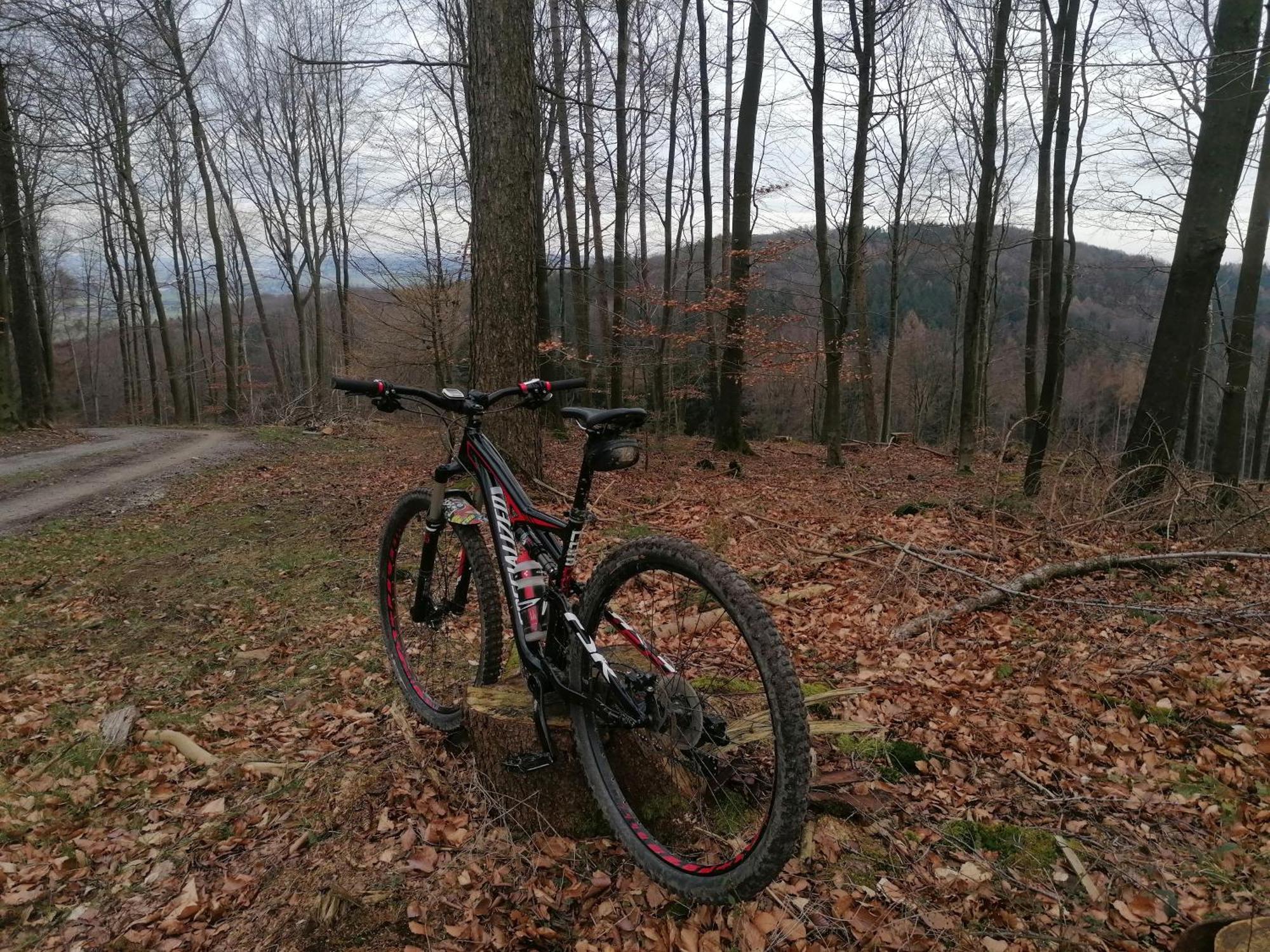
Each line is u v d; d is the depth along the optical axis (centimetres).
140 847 300
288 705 424
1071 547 636
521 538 260
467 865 245
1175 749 322
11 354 1917
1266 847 254
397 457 1468
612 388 1694
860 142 1402
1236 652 414
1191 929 196
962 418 1509
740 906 222
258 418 2362
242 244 3356
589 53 1772
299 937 223
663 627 255
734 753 257
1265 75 813
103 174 2964
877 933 213
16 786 359
